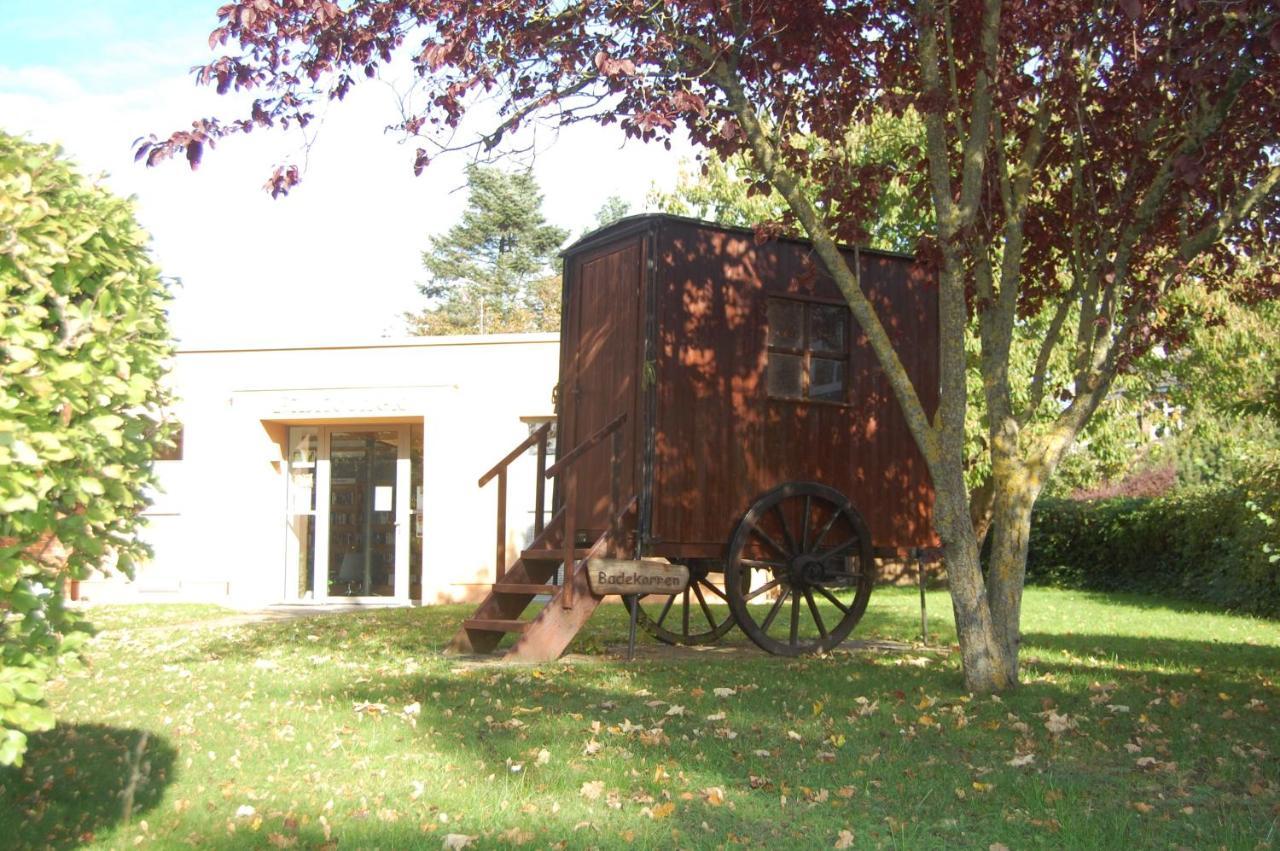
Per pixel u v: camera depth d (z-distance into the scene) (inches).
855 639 468.4
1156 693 294.4
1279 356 707.4
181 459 690.2
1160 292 326.6
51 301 141.9
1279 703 283.3
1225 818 181.5
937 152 314.7
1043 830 175.6
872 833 175.0
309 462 701.9
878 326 314.2
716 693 293.1
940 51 342.6
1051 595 751.1
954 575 306.2
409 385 676.1
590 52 320.5
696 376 393.7
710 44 325.7
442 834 169.5
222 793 189.9
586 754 221.9
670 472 385.4
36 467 121.0
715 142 333.4
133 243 167.2
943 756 224.4
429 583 666.8
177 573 685.3
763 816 181.9
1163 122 333.1
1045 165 362.3
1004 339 322.0
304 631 471.8
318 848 162.1
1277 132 316.5
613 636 470.0
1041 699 284.7
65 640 140.9
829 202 371.9
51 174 148.2
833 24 330.3
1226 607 637.9
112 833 166.2
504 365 670.5
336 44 305.9
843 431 425.4
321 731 240.5
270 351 689.0
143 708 268.2
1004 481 315.3
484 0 305.1
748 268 407.8
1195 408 797.9
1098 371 321.4
